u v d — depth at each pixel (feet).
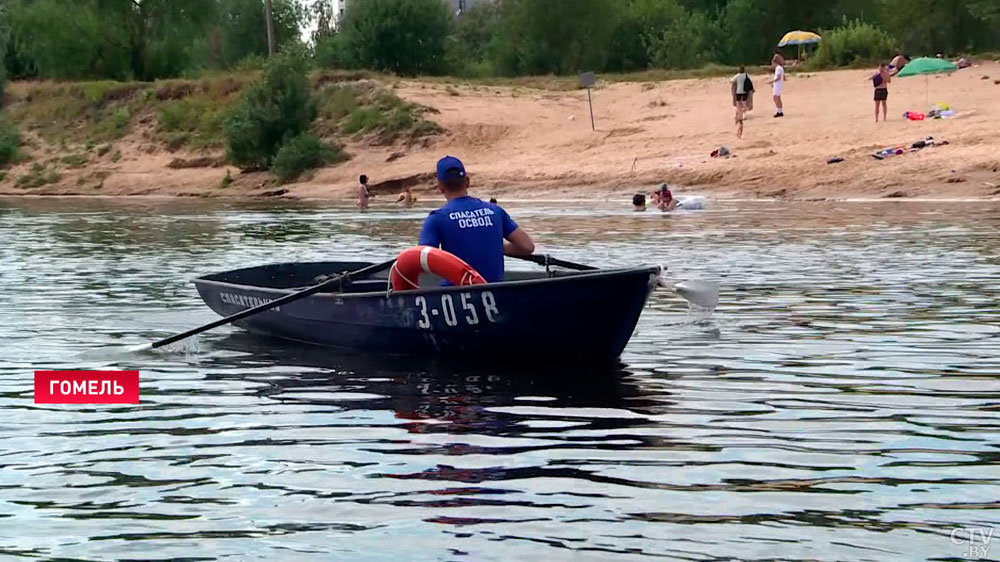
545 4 178.50
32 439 21.36
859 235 57.88
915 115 100.48
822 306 35.45
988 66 123.95
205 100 147.74
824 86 122.83
